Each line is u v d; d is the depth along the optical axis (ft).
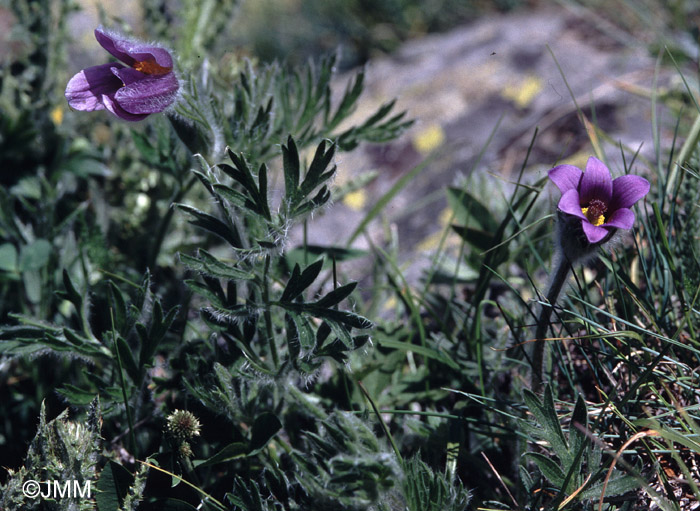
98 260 2.79
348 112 2.72
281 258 2.72
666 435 2.31
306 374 2.42
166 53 2.41
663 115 3.32
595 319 2.59
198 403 2.50
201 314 2.48
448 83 4.08
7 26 3.73
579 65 3.89
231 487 2.47
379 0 5.76
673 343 2.42
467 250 3.02
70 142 3.00
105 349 2.50
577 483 2.35
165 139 2.71
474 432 2.51
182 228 2.97
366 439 2.28
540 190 2.62
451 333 2.83
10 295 2.84
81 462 2.39
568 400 2.58
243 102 2.60
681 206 2.73
